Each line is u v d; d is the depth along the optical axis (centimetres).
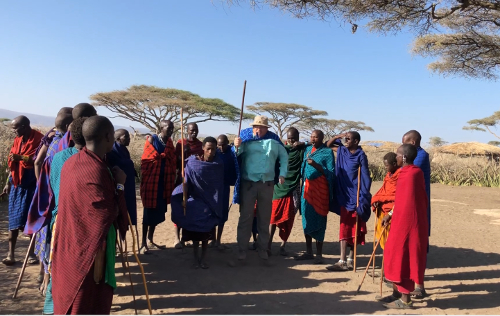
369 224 1033
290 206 679
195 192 589
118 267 597
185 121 4184
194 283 535
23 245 677
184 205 574
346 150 629
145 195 660
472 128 4481
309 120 5222
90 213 323
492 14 1580
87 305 321
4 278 517
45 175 427
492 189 2045
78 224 324
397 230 459
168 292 499
